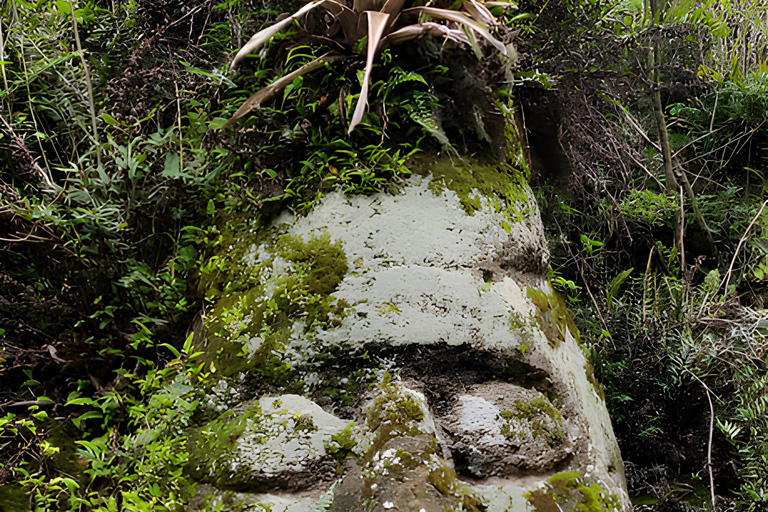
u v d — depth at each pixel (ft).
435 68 6.12
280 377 5.26
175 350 5.55
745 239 10.91
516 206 6.55
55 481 4.98
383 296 5.43
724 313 9.02
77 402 5.39
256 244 5.96
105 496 5.15
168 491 4.95
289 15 6.45
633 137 11.22
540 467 5.27
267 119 6.05
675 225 10.59
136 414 5.39
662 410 8.54
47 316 6.07
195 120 6.66
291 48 6.34
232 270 5.93
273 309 5.49
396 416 5.02
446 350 5.42
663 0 10.91
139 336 5.80
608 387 8.66
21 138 6.17
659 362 8.64
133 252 6.13
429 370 5.42
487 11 6.32
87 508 5.13
